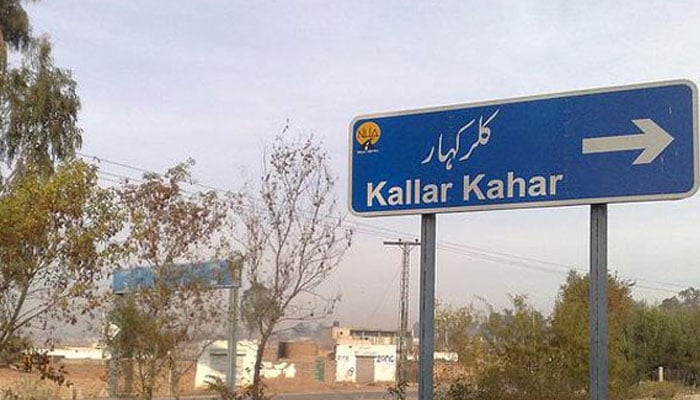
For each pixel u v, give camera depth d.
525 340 21.33
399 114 7.67
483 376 20.91
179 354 19.84
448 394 20.73
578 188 6.86
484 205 7.21
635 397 38.78
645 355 55.72
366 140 7.78
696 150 6.49
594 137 6.85
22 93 25.11
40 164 21.95
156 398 23.30
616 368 24.20
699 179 6.45
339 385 63.28
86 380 40.44
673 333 56.81
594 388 6.68
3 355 13.84
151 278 18.58
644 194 6.62
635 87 6.74
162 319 18.72
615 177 6.73
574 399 20.38
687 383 56.78
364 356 72.56
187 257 18.61
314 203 34.47
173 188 18.45
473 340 23.72
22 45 25.73
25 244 13.37
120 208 16.52
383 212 7.63
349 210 7.80
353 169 7.81
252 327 18.39
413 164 7.56
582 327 21.00
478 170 7.28
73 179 13.68
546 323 21.56
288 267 18.06
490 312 24.59
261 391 18.19
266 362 46.22
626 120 6.75
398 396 23.11
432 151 7.49
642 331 56.28
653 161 6.62
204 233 18.61
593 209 6.87
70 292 13.73
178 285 18.62
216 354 40.88
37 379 21.80
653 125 6.64
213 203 18.88
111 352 19.56
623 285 35.81
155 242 18.30
